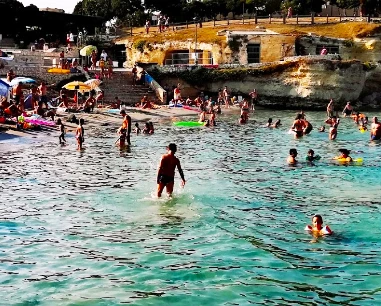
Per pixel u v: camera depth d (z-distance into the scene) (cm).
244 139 3866
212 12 10550
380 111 6238
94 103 5134
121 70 6562
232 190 2256
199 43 7225
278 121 4594
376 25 7069
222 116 5494
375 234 1678
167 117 5191
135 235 1648
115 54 8369
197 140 3794
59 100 5081
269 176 2555
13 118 3941
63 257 1461
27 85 5400
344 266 1409
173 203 2025
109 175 2536
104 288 1260
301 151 3325
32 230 1692
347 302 1195
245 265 1409
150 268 1383
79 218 1828
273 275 1344
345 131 4362
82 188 2262
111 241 1591
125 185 2319
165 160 2097
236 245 1564
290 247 1553
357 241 1611
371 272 1368
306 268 1393
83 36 8269
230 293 1235
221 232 1684
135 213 1889
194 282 1296
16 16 8544
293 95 6481
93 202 2036
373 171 2677
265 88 6569
